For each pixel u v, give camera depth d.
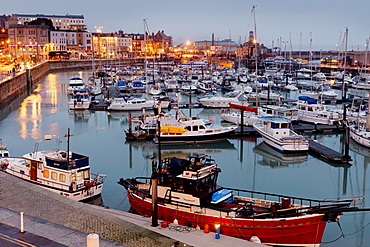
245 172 46.66
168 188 29.16
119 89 116.00
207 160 31.05
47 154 36.16
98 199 35.94
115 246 19.86
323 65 198.62
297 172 47.00
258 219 26.02
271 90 119.31
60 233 20.94
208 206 27.84
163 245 20.77
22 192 27.44
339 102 99.19
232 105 66.50
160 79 143.50
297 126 69.81
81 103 86.94
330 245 28.62
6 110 86.69
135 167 47.38
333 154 52.22
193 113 85.69
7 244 19.23
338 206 26.30
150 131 62.44
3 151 45.22
